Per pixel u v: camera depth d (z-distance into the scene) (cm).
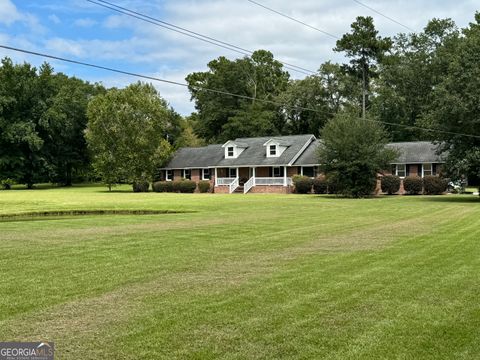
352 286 771
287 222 1806
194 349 516
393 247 1170
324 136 3812
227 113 7456
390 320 604
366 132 3716
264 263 973
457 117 3088
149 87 5934
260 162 5109
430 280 811
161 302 690
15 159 6456
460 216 2002
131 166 5531
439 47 6150
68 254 1092
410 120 6334
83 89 8025
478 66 3028
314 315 625
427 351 507
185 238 1355
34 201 3456
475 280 811
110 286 786
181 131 7956
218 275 864
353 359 488
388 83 6569
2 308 662
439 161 4203
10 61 6669
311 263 968
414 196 3831
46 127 6650
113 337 551
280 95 6981
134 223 1812
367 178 3681
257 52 7781
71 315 632
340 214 2173
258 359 490
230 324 593
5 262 995
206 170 5594
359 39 6706
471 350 509
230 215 2158
